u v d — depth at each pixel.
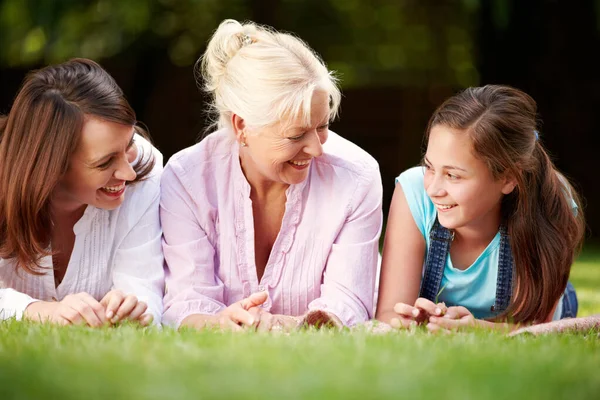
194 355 3.24
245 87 4.41
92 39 14.91
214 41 4.64
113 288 4.92
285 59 4.38
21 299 4.56
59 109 4.36
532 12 12.75
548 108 13.30
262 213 4.94
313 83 4.36
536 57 12.96
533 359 3.29
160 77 16.62
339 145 5.03
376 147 18.36
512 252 4.95
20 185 4.43
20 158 4.43
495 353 3.39
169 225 4.92
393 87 18.23
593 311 6.28
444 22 18.41
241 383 2.79
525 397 2.74
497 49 12.94
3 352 3.43
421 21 18.56
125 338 3.65
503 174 4.68
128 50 15.85
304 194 4.89
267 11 15.13
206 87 4.86
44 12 13.09
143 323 4.38
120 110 4.39
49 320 4.27
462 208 4.68
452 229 5.01
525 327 4.42
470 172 4.61
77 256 4.84
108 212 4.82
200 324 4.61
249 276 4.95
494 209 4.95
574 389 2.87
